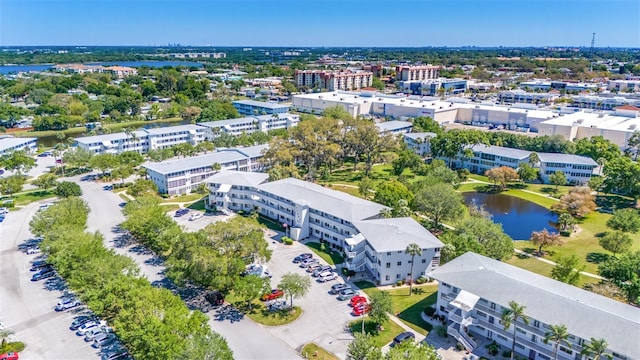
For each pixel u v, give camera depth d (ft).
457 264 312.71
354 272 369.71
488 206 549.13
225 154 638.53
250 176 529.04
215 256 314.14
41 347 272.72
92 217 482.28
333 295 335.67
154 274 360.28
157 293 274.77
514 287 275.59
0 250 405.18
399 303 326.24
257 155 651.66
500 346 276.21
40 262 382.42
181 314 260.21
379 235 361.92
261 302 324.80
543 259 402.93
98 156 628.69
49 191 574.15
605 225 478.18
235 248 334.24
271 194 482.28
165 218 401.29
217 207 506.07
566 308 254.68
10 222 471.21
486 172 613.11
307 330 292.61
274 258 395.96
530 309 259.19
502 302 267.59
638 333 232.12
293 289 305.73
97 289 292.81
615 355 229.86
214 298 320.29
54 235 365.81
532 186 622.13
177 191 567.18
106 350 270.05
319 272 365.81
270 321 301.43
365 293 339.77
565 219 457.68
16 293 333.62
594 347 224.12
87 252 326.24
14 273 363.76
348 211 412.98
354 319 304.91
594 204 501.15
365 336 255.29
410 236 358.02
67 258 325.62
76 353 267.39
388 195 472.85
